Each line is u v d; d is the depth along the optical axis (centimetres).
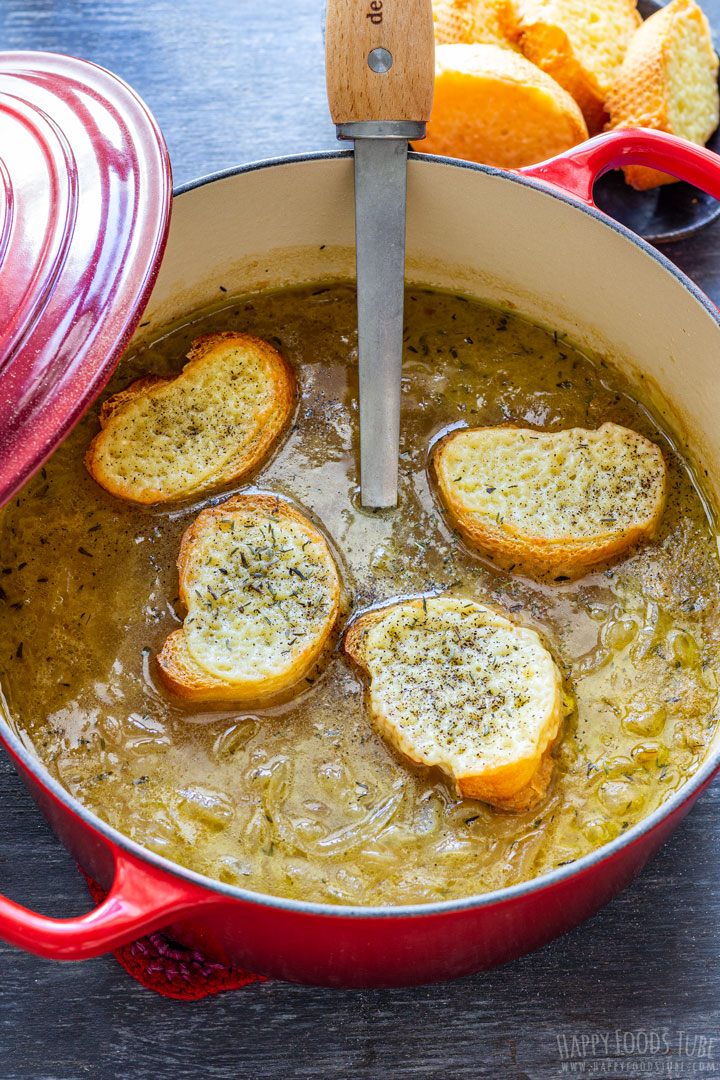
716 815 62
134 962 59
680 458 66
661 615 62
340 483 65
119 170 58
